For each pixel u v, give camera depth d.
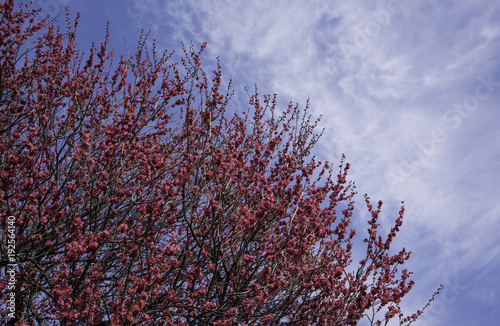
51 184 6.32
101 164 6.60
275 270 5.97
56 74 8.01
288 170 6.42
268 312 5.91
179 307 5.21
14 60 7.50
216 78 6.54
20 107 7.60
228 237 5.93
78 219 4.70
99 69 8.04
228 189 6.37
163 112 8.09
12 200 5.27
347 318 5.93
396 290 6.74
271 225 6.59
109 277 5.82
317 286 5.78
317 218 6.28
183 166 5.74
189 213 6.44
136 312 4.52
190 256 6.08
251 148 7.83
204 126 6.64
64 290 4.26
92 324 4.78
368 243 6.81
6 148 6.42
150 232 5.46
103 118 8.00
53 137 7.08
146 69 8.54
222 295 5.63
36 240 5.71
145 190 6.39
